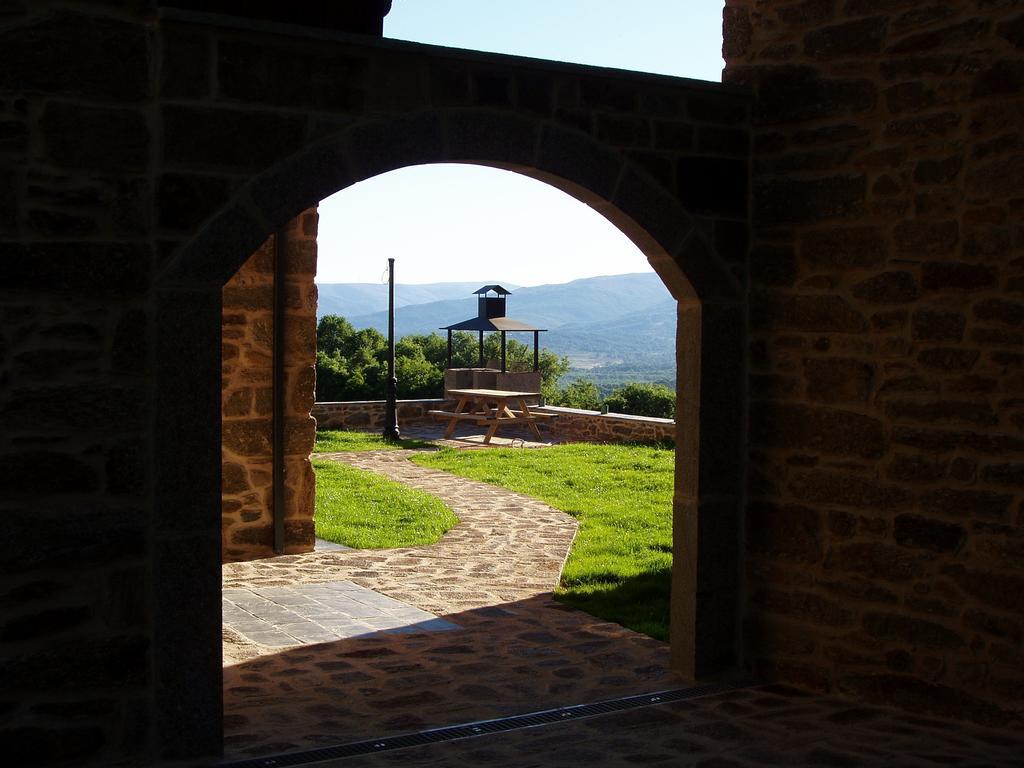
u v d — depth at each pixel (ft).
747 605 17.53
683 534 17.40
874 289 16.11
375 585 23.11
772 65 17.17
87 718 13.08
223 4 15.23
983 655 15.03
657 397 131.03
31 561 12.75
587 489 36.17
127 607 13.23
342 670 17.19
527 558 25.96
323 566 24.85
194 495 13.46
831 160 16.55
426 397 105.29
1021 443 14.70
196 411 13.43
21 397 12.64
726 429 17.34
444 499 34.45
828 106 16.56
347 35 13.87
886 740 14.37
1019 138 14.64
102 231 12.91
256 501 25.90
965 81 15.14
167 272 13.20
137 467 13.21
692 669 17.16
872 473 16.15
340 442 50.01
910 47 15.69
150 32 13.01
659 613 20.88
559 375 174.19
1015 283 14.71
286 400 25.95
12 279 12.51
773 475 17.24
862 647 16.24
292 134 13.85
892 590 15.94
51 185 12.64
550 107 15.66
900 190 15.83
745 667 17.54
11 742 12.71
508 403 57.67
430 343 128.98
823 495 16.67
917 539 15.69
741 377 17.49
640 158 16.47
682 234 16.85
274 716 14.96
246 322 25.46
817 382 16.72
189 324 13.34
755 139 17.39
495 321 64.34
